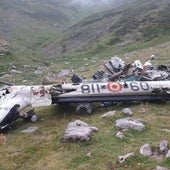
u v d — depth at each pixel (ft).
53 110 66.54
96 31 590.14
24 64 188.03
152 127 53.16
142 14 549.54
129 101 65.10
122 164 43.93
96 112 63.93
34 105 62.23
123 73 74.33
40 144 52.34
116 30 512.22
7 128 59.26
